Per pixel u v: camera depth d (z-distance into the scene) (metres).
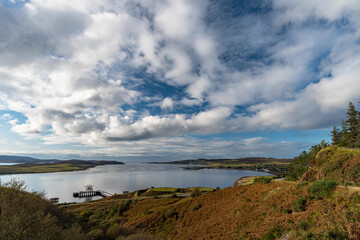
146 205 58.56
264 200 29.34
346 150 38.44
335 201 18.55
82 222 28.08
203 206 38.81
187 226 32.09
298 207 21.23
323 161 40.03
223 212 32.38
